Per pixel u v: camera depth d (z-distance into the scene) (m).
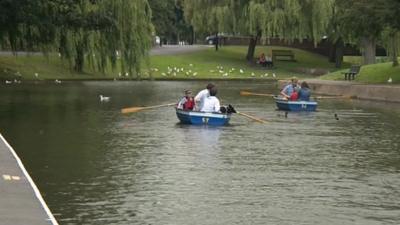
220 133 24.62
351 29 45.69
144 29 58.59
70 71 62.09
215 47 87.81
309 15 73.44
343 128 26.77
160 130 25.22
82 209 12.64
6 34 52.16
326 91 50.09
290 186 14.93
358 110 35.50
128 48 57.78
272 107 36.75
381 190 14.61
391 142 22.41
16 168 14.85
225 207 12.92
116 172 16.36
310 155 19.39
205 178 15.72
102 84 55.81
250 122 28.94
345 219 12.15
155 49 86.12
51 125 26.39
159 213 12.41
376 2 41.81
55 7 50.75
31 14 47.59
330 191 14.45
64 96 42.06
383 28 45.03
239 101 40.84
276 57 86.19
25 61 62.16
